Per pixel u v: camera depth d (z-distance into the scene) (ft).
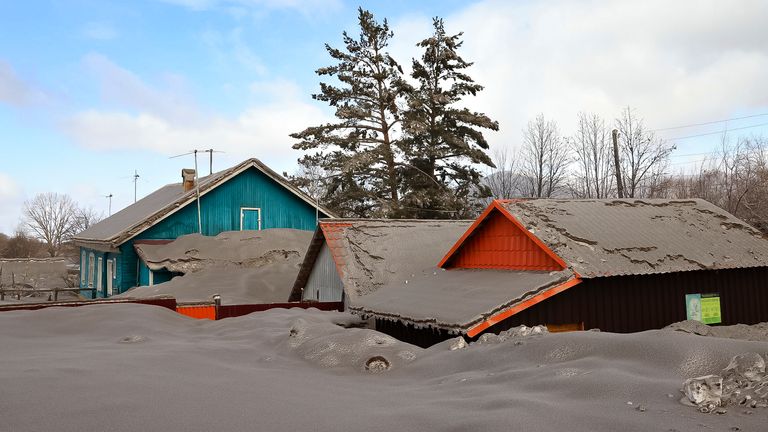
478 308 31.55
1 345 27.40
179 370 21.03
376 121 103.24
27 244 240.94
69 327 32.71
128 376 19.45
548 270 35.53
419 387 18.22
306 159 105.40
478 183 110.42
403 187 105.81
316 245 58.85
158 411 15.30
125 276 85.40
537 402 13.97
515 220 37.81
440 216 104.58
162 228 88.28
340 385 19.12
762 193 107.55
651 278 36.81
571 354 18.19
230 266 76.64
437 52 106.83
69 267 174.19
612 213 42.06
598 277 33.53
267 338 28.58
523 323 32.30
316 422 14.23
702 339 16.66
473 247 43.62
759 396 13.01
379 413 14.78
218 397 16.88
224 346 27.14
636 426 12.07
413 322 33.37
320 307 51.49
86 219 322.14
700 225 43.16
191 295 65.36
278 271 74.74
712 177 135.03
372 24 101.40
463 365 20.03
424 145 103.55
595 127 127.95
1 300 84.58
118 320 33.94
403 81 100.22
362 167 98.07
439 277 43.50
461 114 103.55
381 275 48.32
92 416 14.85
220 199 92.84
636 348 17.17
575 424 12.48
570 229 37.52
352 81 100.68
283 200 97.76
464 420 13.29
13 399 16.35
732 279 40.09
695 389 13.05
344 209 105.50
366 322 40.83
